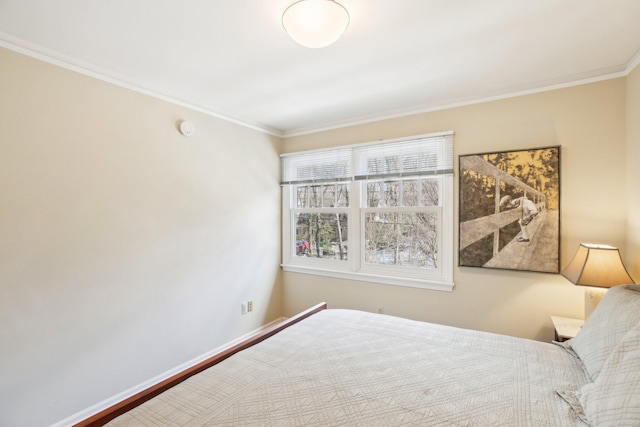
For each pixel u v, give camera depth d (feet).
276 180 11.68
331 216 11.02
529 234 7.63
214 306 9.18
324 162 10.98
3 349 5.39
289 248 11.80
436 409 3.65
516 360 4.76
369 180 10.01
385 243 9.99
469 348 5.21
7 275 5.43
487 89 8.00
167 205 7.98
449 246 8.77
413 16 4.97
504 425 3.35
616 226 6.82
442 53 6.16
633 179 6.39
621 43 5.79
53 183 5.99
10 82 5.47
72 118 6.26
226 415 3.57
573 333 6.20
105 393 6.73
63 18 4.93
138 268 7.35
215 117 9.28
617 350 3.51
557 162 7.32
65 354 6.13
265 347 5.31
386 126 9.77
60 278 6.07
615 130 6.82
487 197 8.14
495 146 8.12
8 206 5.45
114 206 6.91
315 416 3.55
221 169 9.45
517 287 7.90
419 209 9.33
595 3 4.66
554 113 7.43
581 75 7.06
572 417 3.42
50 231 5.94
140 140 7.42
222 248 9.45
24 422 5.61
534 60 6.46
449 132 8.57
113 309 6.88
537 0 4.59
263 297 11.00
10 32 5.32
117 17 4.93
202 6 4.66
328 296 10.91
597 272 5.92
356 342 5.49
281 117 10.23
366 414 3.58
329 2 4.43
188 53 6.10
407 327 6.16
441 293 8.90
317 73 7.02
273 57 6.30
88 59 6.30
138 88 7.39
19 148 5.57
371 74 7.10
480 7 4.75
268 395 3.94
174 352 8.09
